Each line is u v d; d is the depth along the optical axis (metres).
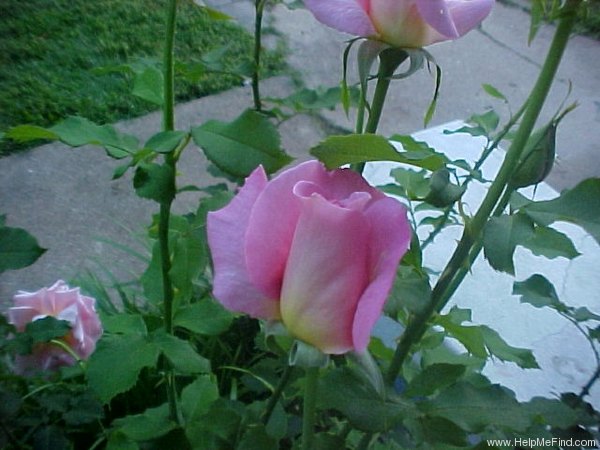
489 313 0.83
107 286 0.92
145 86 0.43
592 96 1.56
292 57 1.57
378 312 0.23
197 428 0.46
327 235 0.24
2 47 1.49
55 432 0.53
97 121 1.34
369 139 0.25
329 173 0.27
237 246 0.27
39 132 0.38
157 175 0.40
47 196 1.20
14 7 1.61
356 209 0.24
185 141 0.41
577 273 0.88
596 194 0.30
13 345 0.48
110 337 0.45
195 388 0.51
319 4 0.30
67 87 1.41
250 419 0.40
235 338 0.74
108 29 1.59
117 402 0.66
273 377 0.54
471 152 1.02
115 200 1.21
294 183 0.26
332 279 0.25
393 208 0.24
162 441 0.46
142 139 1.32
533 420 0.37
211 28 1.61
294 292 0.25
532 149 0.32
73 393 0.58
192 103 1.40
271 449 0.34
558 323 0.82
